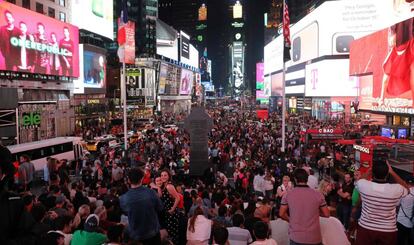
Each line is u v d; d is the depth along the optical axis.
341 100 85.12
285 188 12.92
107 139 43.78
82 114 74.56
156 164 22.31
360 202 8.36
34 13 53.50
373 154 20.69
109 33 92.38
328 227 7.12
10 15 48.72
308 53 99.19
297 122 72.38
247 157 28.31
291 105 123.25
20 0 57.72
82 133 63.78
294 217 6.18
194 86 191.12
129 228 6.43
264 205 9.85
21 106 52.31
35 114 55.66
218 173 22.75
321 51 87.94
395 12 67.50
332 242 7.04
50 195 11.43
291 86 121.25
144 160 27.42
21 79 52.69
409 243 8.37
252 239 7.80
